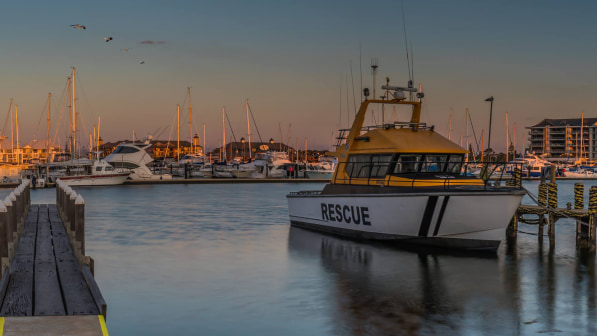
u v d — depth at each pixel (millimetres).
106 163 71812
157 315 11734
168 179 81500
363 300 12828
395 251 18812
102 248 20375
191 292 13602
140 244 21312
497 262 17172
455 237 18406
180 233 24578
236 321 11297
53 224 19641
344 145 22438
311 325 11008
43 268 12336
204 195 54094
